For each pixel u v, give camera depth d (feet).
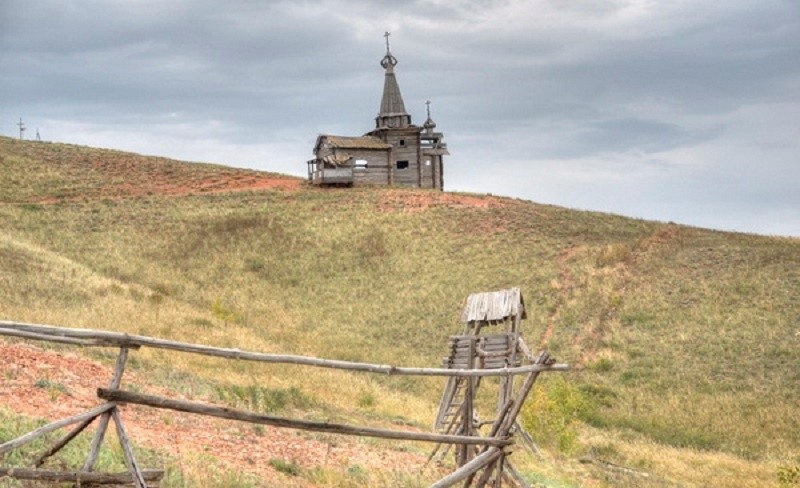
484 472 39.50
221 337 120.26
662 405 125.39
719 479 87.35
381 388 112.37
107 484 32.81
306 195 255.70
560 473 75.10
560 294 174.91
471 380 52.01
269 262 198.59
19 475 31.40
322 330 158.92
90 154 301.02
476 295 61.41
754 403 124.47
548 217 233.96
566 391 115.03
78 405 53.98
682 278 178.09
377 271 196.75
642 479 80.94
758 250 192.24
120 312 118.52
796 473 85.71
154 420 56.18
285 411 76.07
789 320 153.28
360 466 54.95
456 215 234.17
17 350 66.90
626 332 155.12
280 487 45.60
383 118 292.40
